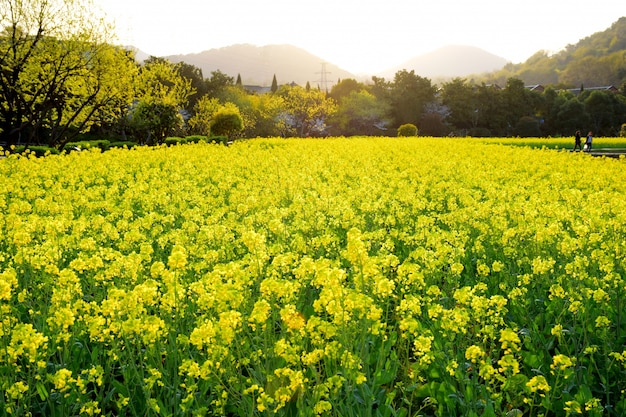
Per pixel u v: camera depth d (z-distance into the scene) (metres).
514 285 7.38
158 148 31.03
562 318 6.39
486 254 9.12
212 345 4.48
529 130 96.12
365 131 104.75
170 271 5.88
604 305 5.87
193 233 9.47
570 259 7.98
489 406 4.38
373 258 6.30
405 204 13.33
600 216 10.77
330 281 4.84
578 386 5.18
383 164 23.97
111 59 37.00
